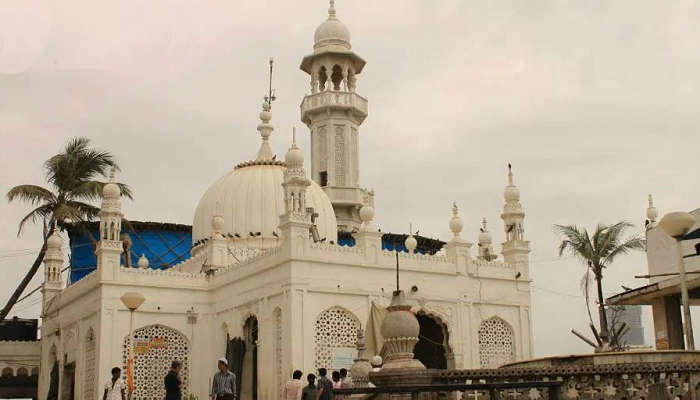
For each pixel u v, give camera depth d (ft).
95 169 137.69
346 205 155.12
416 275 102.12
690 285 63.93
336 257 96.89
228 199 125.18
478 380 39.11
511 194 114.21
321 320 95.09
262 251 107.34
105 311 105.09
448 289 104.12
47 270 137.90
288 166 97.60
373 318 95.35
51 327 131.75
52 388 122.72
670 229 48.19
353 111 158.61
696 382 35.42
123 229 150.61
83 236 151.64
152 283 108.47
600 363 37.45
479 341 106.22
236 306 105.09
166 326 108.17
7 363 139.95
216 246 115.44
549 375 35.01
